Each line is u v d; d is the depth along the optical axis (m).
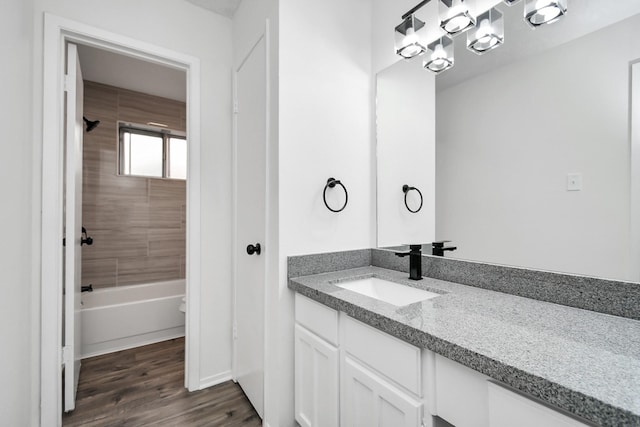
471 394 0.68
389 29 1.59
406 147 1.52
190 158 1.82
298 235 1.42
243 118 1.77
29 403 1.36
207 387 1.85
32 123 1.37
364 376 0.96
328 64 1.52
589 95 0.93
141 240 2.95
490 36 1.13
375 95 1.68
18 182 1.27
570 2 0.97
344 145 1.58
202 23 1.87
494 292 1.13
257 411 1.58
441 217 1.37
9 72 1.19
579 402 0.48
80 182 1.81
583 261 0.94
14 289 1.24
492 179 1.18
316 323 1.20
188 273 1.83
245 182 1.74
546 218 1.03
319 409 1.18
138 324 2.47
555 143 1.01
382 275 1.44
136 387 1.84
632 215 0.85
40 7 1.40
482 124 1.21
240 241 1.81
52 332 1.42
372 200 1.69
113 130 2.82
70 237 1.52
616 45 0.88
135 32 1.65
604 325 0.79
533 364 0.57
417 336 0.76
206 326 1.87
